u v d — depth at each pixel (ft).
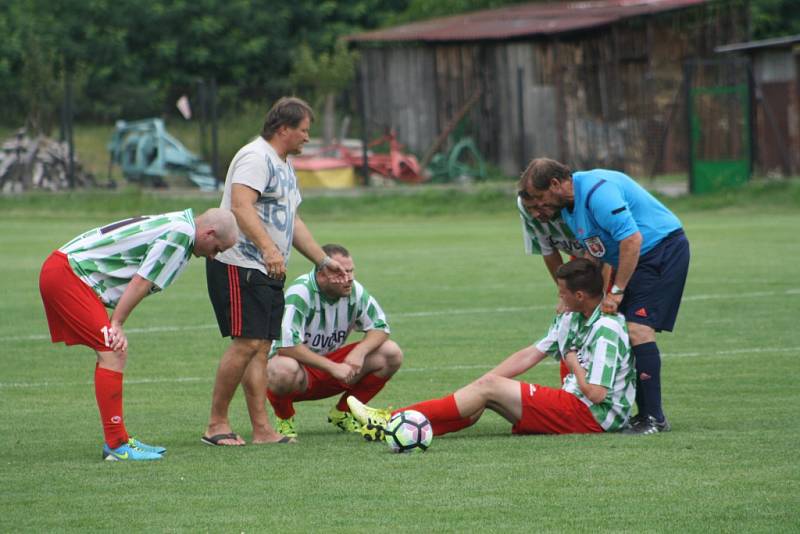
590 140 422.00
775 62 399.65
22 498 65.26
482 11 513.86
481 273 205.46
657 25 428.97
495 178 422.00
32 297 180.45
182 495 65.67
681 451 75.05
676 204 333.83
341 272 87.81
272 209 83.71
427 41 438.40
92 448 81.25
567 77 418.51
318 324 89.66
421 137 446.19
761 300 161.07
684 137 432.25
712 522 58.39
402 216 344.69
